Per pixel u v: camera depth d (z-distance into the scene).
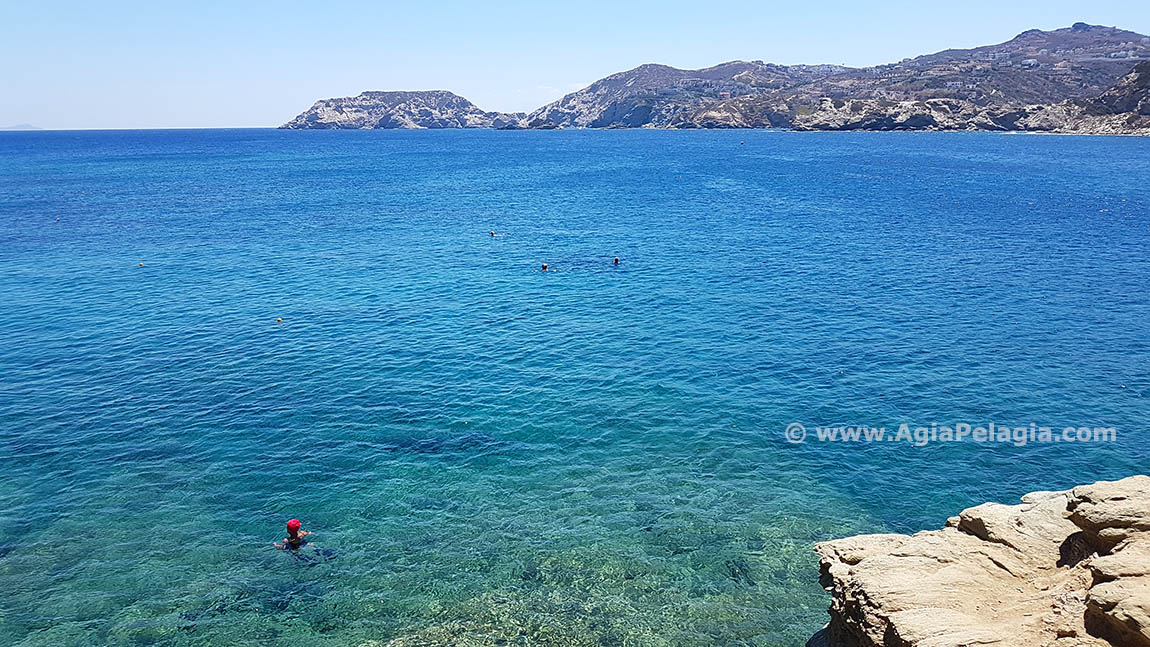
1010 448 30.11
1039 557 14.91
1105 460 29.02
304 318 48.84
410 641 19.38
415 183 142.25
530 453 30.14
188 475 28.22
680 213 96.50
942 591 14.08
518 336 44.91
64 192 123.50
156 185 136.88
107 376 38.41
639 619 20.25
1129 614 11.53
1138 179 126.56
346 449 30.45
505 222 90.56
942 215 90.44
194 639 19.53
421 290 56.41
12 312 50.00
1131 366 38.66
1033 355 40.47
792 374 38.28
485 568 22.56
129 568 22.47
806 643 19.06
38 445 30.56
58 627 19.89
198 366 39.91
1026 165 159.62
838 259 65.69
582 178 149.38
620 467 28.98
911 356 40.62
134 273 62.00
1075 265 61.53
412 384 37.38
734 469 28.77
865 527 24.80
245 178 153.62
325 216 95.88
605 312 49.94
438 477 28.20
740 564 22.72
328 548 23.64
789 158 195.50
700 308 50.53
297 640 19.52
